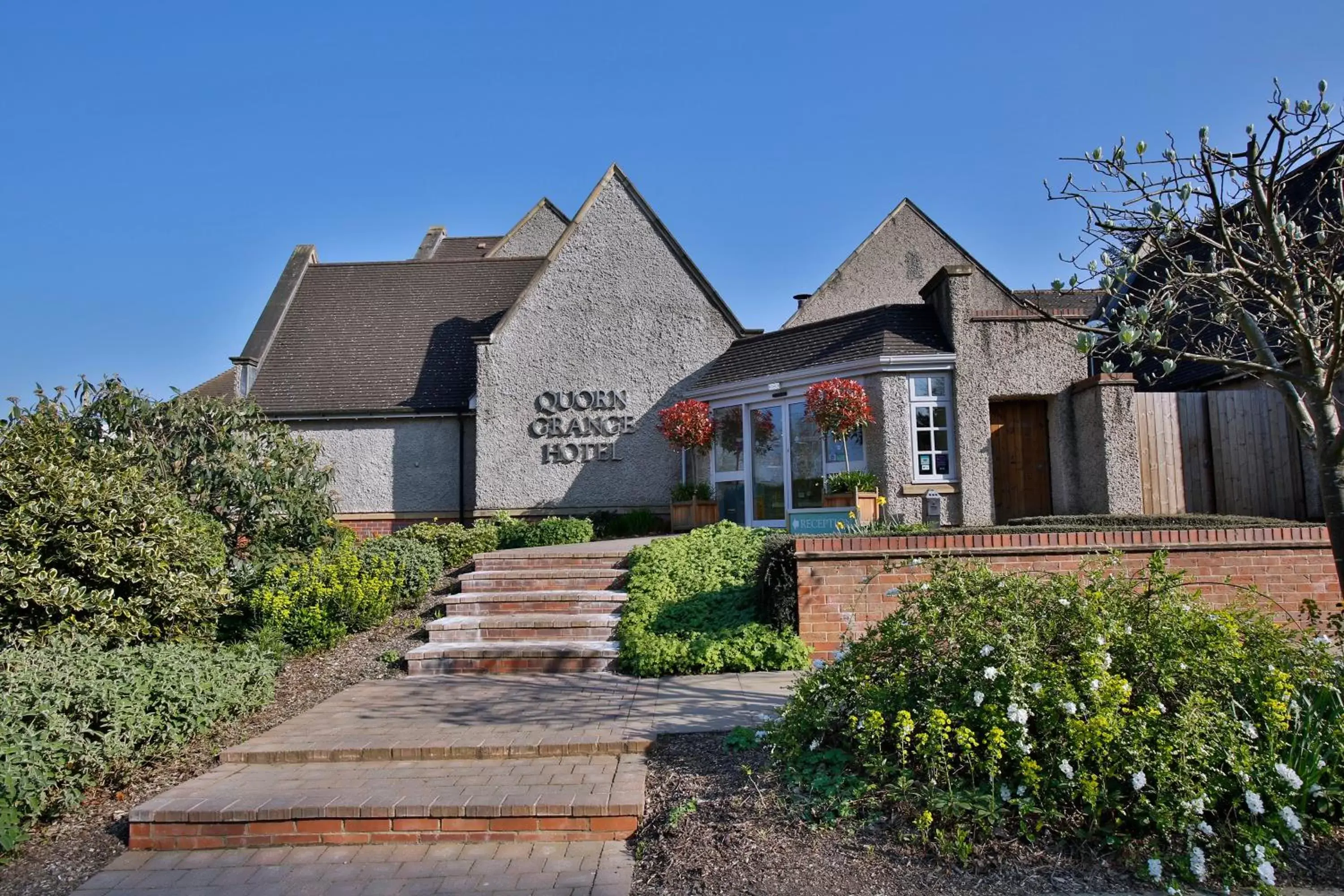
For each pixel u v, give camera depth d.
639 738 6.32
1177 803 4.43
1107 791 4.62
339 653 9.52
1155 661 4.98
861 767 5.14
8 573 7.27
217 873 4.96
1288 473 13.09
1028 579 5.91
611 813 5.23
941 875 4.41
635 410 17.55
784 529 13.31
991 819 4.56
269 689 7.88
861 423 13.57
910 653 5.53
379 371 19.48
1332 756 4.68
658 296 17.80
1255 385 13.51
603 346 17.67
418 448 18.55
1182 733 4.52
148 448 10.56
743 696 7.44
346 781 5.83
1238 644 5.14
